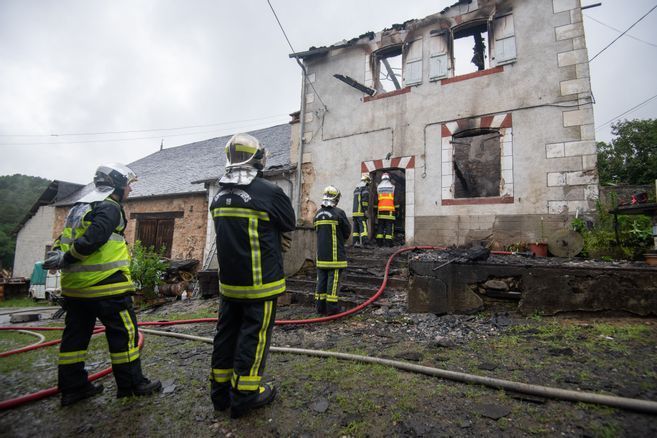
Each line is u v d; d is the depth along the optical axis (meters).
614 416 1.95
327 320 4.48
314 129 10.52
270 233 2.24
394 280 5.69
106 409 2.27
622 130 22.17
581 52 7.28
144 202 14.45
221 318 2.26
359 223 8.63
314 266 6.92
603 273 3.81
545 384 2.37
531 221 7.31
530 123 7.57
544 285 3.99
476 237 7.80
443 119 8.58
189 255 12.73
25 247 19.25
